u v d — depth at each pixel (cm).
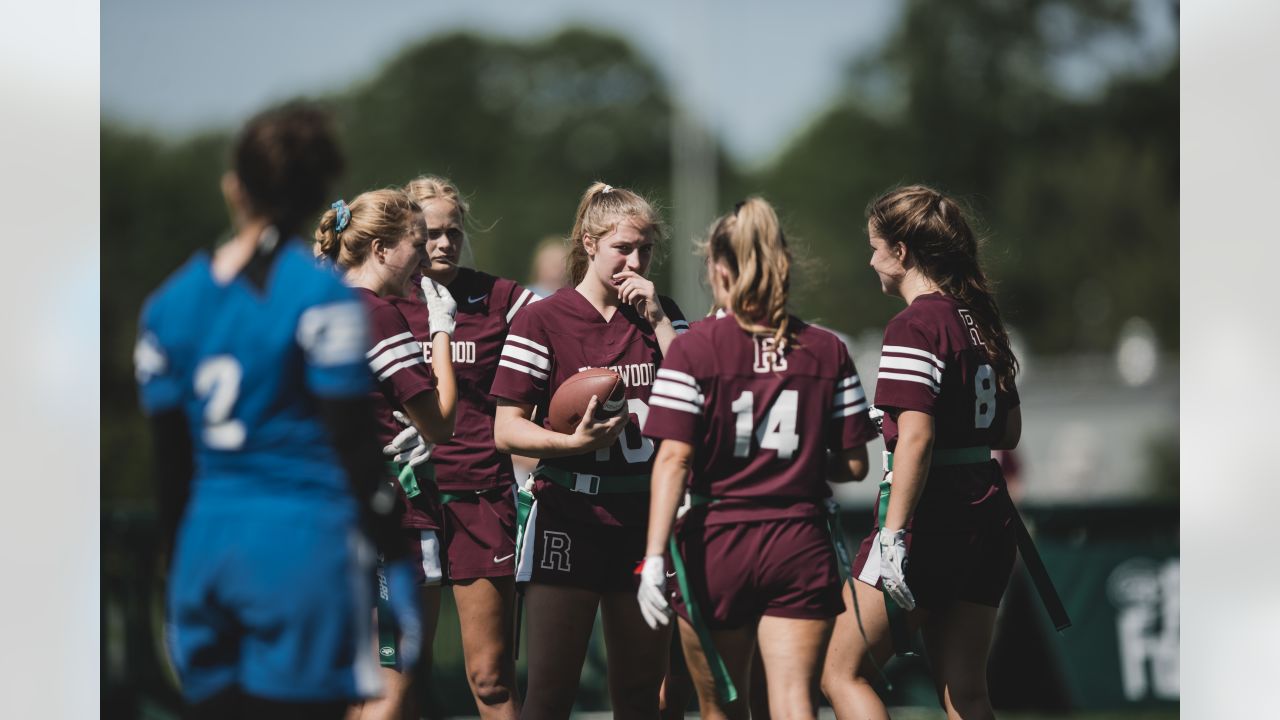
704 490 1571
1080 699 3039
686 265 16650
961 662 1756
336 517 1260
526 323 1778
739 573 1547
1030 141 19000
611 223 1761
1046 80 19050
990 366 1745
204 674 1265
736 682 1594
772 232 1572
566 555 1755
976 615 1762
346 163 1317
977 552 1736
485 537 1916
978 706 1738
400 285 1722
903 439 1666
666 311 1892
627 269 1761
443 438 1698
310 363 1241
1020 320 16775
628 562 1756
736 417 1543
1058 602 1838
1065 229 16850
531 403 1773
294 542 1238
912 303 1744
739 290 1554
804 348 1573
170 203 15125
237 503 1245
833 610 1562
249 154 1273
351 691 1253
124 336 9712
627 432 1764
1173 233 16412
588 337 1772
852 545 2986
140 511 2819
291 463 1249
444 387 1731
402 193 1758
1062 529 3098
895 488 1662
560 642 1753
